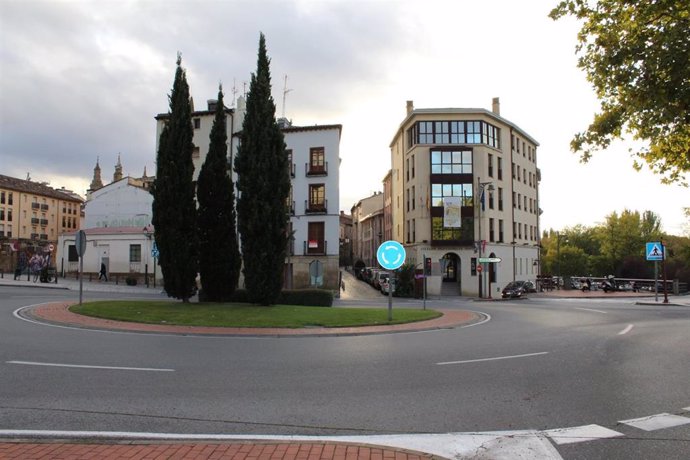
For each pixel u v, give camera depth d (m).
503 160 49.94
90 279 38.34
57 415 5.59
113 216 46.03
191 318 15.09
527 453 4.68
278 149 18.98
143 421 5.46
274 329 14.01
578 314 21.14
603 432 5.30
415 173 46.53
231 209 19.56
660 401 6.57
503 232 49.06
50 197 89.25
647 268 66.25
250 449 4.55
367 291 45.81
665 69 7.68
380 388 7.16
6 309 16.83
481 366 8.91
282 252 18.98
